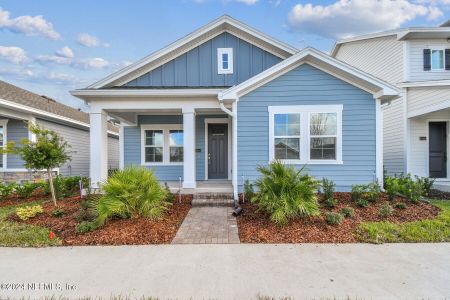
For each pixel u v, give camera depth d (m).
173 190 8.46
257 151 8.16
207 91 8.40
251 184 7.59
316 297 3.09
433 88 10.71
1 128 11.70
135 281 3.50
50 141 7.61
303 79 8.08
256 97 8.16
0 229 5.45
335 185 7.61
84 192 8.45
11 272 3.78
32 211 6.23
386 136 12.34
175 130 11.59
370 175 8.00
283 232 5.26
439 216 6.06
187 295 3.16
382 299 3.05
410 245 4.71
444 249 4.52
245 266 3.92
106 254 4.41
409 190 7.15
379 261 4.06
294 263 4.01
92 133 8.63
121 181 6.03
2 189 8.76
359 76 7.61
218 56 10.02
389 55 12.23
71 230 5.38
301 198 5.73
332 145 8.09
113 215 5.93
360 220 5.81
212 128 11.18
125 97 8.59
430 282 3.43
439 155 11.12
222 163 11.16
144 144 11.55
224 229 5.60
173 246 4.74
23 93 13.73
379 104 7.93
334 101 8.05
